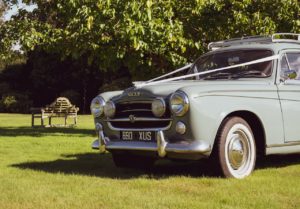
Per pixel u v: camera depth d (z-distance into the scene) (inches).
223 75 273.4
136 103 245.8
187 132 229.0
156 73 514.0
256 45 279.7
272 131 252.7
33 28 542.3
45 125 740.7
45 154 356.2
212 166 236.4
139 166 281.7
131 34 425.4
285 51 273.0
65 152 367.9
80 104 1502.2
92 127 696.4
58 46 527.8
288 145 261.3
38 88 1550.2
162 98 235.5
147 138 241.0
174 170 272.8
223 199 193.2
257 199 192.5
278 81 260.5
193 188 215.2
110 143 253.9
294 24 489.1
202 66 291.6
